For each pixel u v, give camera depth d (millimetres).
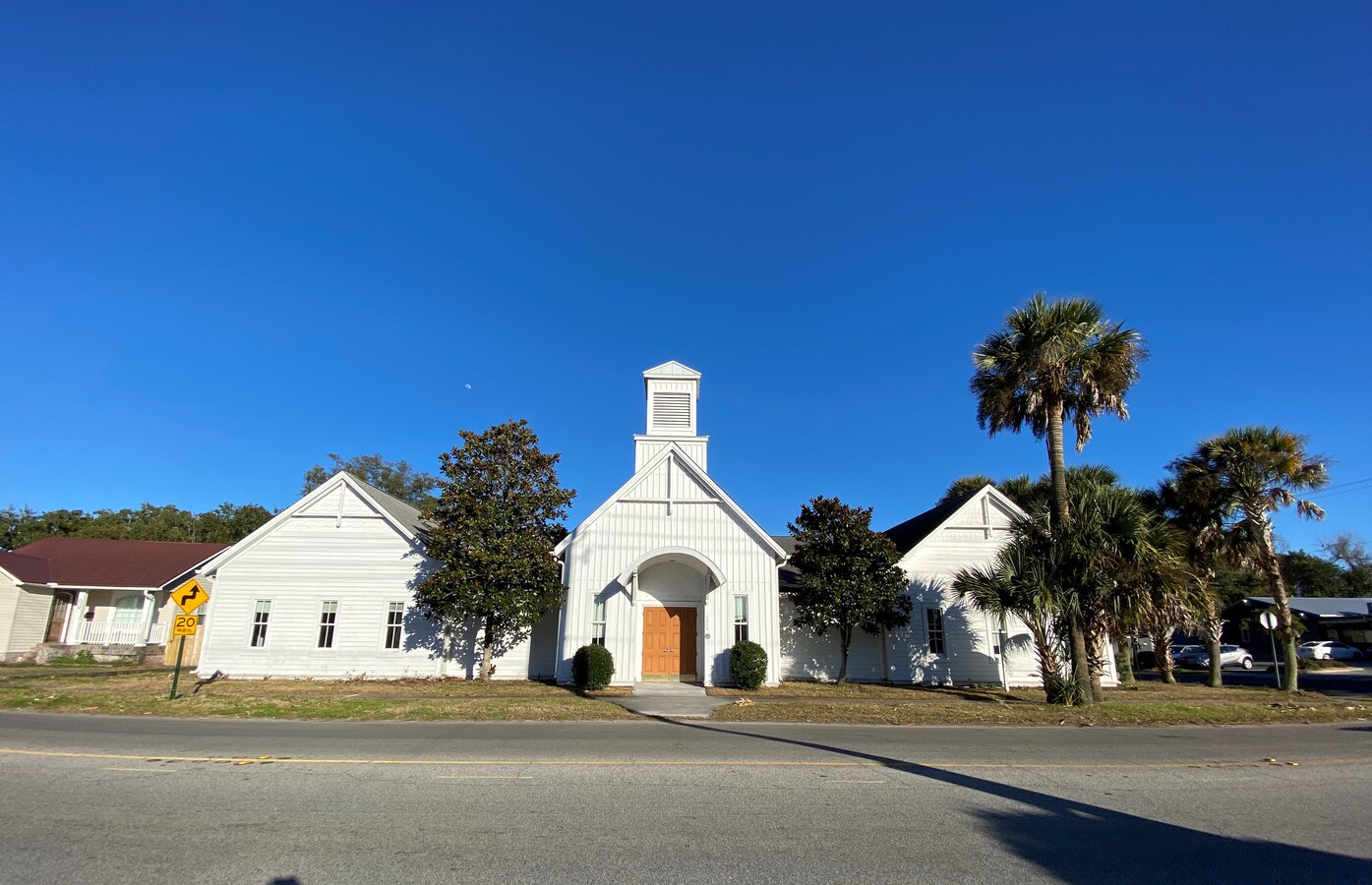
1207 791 8992
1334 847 6730
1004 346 20766
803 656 26062
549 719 15336
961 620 26266
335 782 8672
